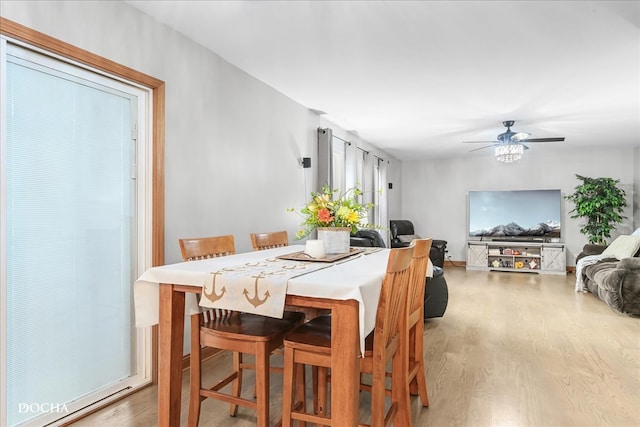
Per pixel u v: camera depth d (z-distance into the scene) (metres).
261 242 2.88
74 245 2.17
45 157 2.02
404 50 3.07
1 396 1.82
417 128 5.70
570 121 5.24
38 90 1.99
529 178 7.92
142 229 2.56
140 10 2.48
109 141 2.36
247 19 2.61
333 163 5.55
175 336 1.80
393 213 8.25
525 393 2.42
